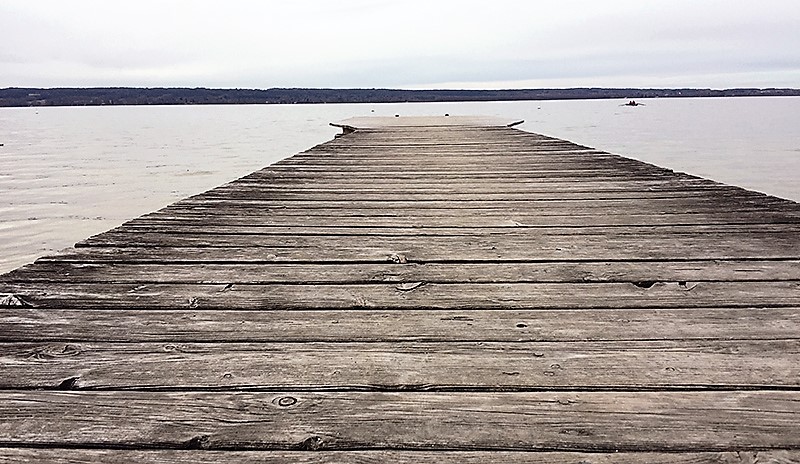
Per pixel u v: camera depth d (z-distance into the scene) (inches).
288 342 49.8
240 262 72.6
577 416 38.3
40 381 42.7
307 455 34.5
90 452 34.8
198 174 913.5
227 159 1192.2
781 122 2461.9
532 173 152.9
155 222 94.7
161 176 888.3
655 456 34.3
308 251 78.0
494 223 95.3
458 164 173.3
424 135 290.8
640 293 61.2
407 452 34.8
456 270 70.0
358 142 253.4
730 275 66.4
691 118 2979.8
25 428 37.0
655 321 53.7
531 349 48.3
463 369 44.9
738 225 90.5
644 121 2628.0
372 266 71.7
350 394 41.2
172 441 35.7
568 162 174.2
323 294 61.6
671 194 119.0
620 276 66.9
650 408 39.2
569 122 2495.1
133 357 46.6
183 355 47.2
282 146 1593.3
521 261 73.5
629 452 34.6
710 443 35.4
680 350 47.8
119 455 34.5
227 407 39.4
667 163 878.4
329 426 37.3
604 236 85.4
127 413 38.7
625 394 41.0
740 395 40.8
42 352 47.3
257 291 62.3
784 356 46.5
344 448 35.2
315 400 40.4
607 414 38.5
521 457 34.3
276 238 84.9
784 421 37.5
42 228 505.7
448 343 49.6
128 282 64.4
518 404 39.8
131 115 5644.7
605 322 53.7
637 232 87.5
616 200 113.9
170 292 61.5
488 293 61.9
